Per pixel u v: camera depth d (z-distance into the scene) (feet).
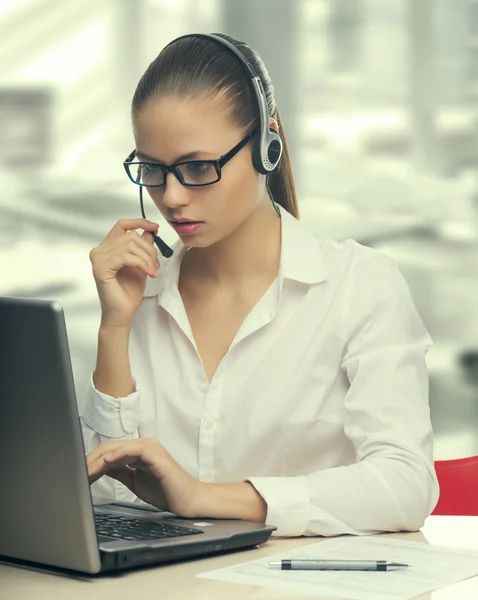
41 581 7.73
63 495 7.52
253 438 11.41
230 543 8.66
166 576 7.83
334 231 35.14
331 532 9.54
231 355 11.60
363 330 11.34
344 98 34.73
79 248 36.42
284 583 7.54
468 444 33.40
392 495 9.73
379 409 10.68
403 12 34.24
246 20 34.60
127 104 35.86
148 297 12.29
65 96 36.11
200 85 10.35
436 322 35.01
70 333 35.50
